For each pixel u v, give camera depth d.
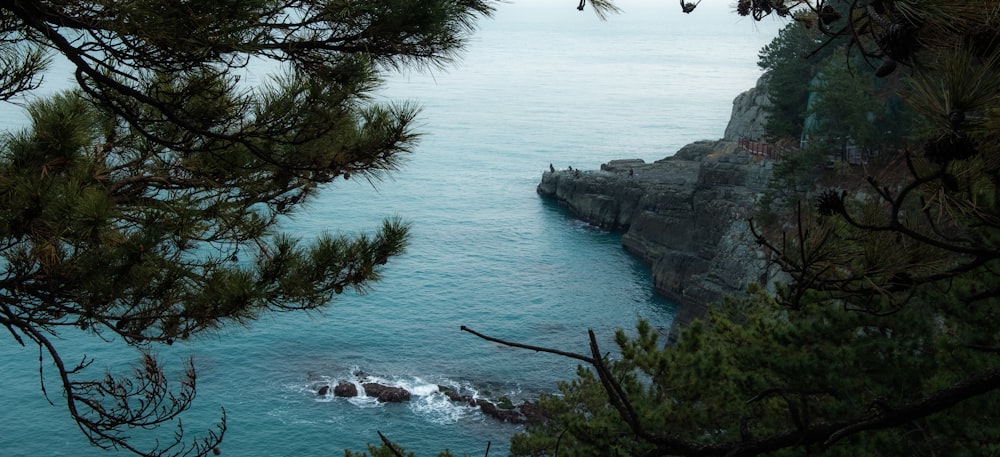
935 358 15.23
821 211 5.62
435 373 73.31
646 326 18.58
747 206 91.00
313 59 8.14
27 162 7.63
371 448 14.53
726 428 17.34
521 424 63.91
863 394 15.78
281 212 10.37
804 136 86.75
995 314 14.45
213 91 7.97
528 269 107.19
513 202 144.00
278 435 61.66
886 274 6.03
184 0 6.45
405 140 9.92
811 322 17.09
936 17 4.20
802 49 90.25
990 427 13.27
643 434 4.92
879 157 68.75
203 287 9.01
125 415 9.40
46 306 8.27
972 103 4.30
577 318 91.44
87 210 7.50
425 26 7.44
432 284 99.44
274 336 78.25
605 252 113.69
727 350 18.88
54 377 67.56
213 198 9.63
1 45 7.20
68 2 6.55
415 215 132.25
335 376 71.69
